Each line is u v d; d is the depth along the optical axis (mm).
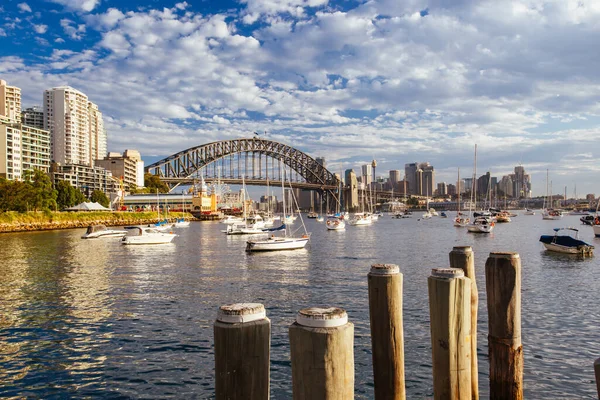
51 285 34594
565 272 38250
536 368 16188
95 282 35938
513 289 9672
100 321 23422
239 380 5090
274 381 15570
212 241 83562
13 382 15852
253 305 5406
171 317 24125
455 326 8453
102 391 15078
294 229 123500
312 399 4988
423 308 24531
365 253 57594
